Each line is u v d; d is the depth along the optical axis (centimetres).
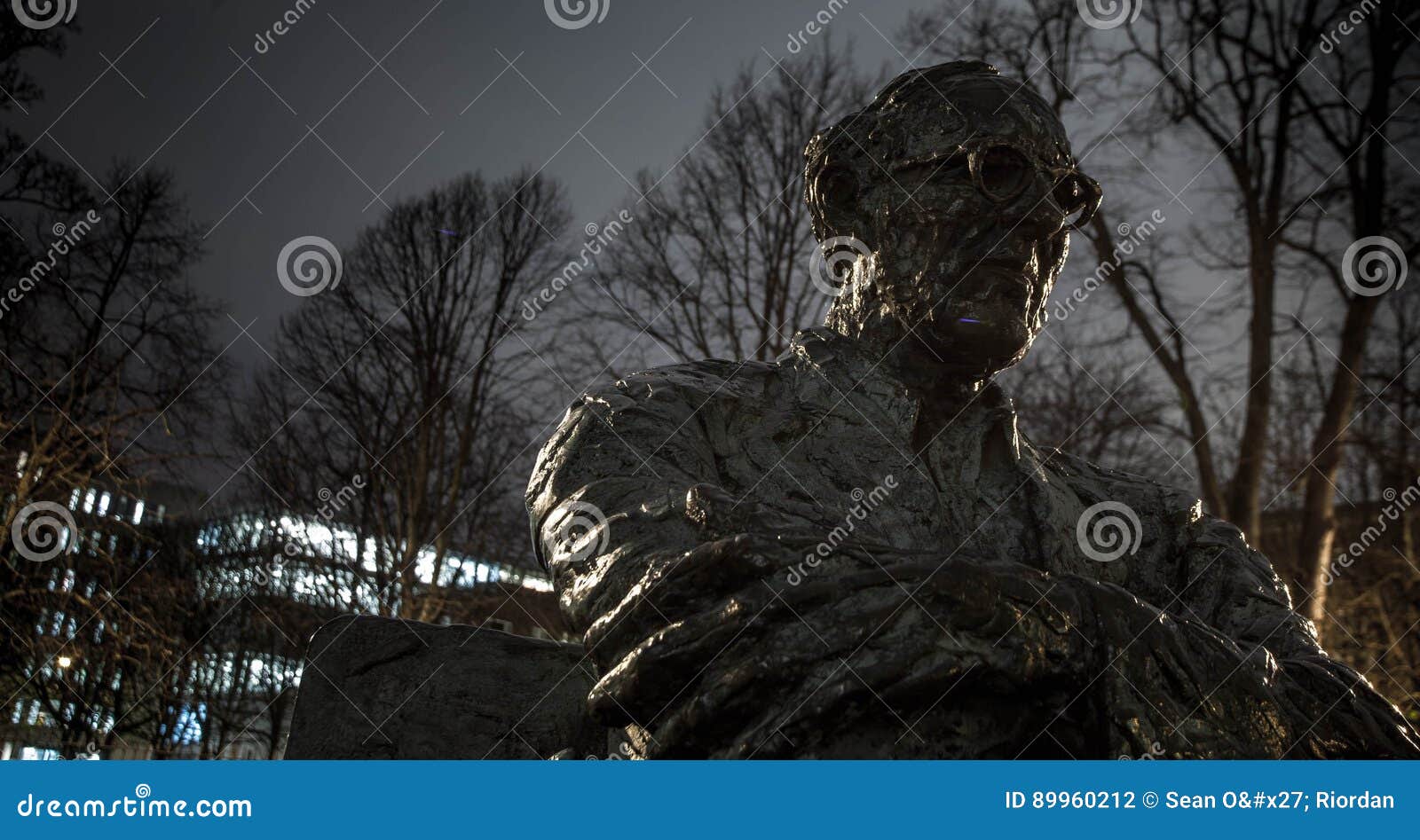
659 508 190
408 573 1622
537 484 209
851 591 169
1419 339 1344
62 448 1211
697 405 213
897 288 220
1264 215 1458
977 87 221
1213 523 241
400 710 237
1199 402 1477
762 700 165
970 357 219
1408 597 1346
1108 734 172
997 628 169
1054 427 1455
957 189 218
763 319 1619
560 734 237
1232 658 183
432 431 1697
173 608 1415
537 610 1510
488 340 1695
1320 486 1367
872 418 220
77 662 1334
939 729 171
